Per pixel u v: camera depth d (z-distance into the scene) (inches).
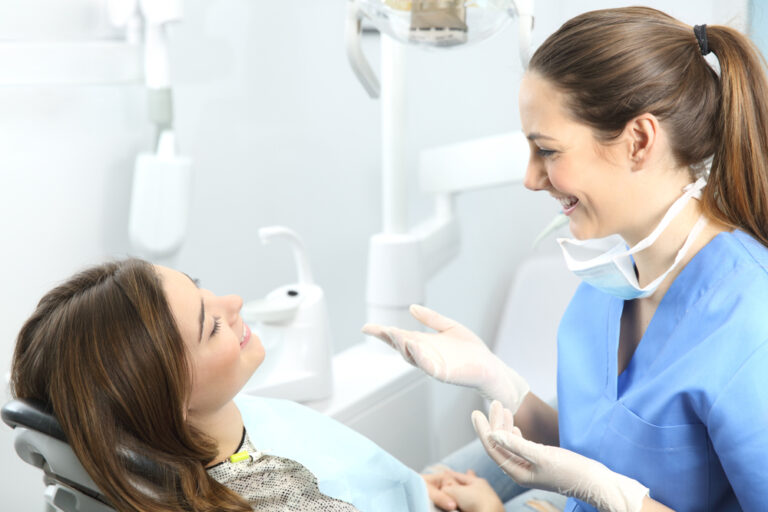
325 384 53.1
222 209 66.1
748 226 34.2
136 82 56.5
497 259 86.2
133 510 29.6
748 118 32.5
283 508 33.7
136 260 33.3
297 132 70.7
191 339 31.9
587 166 33.1
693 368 32.9
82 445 29.4
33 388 31.2
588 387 38.8
